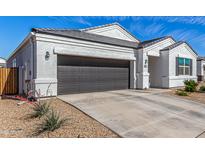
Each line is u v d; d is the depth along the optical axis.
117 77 13.80
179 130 5.13
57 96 10.05
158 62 16.36
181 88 15.75
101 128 5.14
